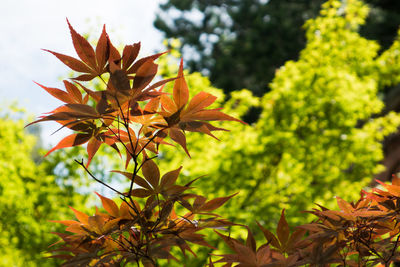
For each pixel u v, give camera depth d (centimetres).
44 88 112
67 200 566
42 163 579
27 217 539
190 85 634
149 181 117
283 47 1922
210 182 582
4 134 589
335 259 117
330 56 757
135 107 107
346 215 115
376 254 122
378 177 837
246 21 2195
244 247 113
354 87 684
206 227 120
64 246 118
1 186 538
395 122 735
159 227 114
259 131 668
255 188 618
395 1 1791
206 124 110
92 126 114
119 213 119
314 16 1983
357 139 678
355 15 857
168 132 117
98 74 110
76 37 106
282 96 690
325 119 695
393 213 111
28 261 533
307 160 668
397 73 780
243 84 1898
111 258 115
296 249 130
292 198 614
